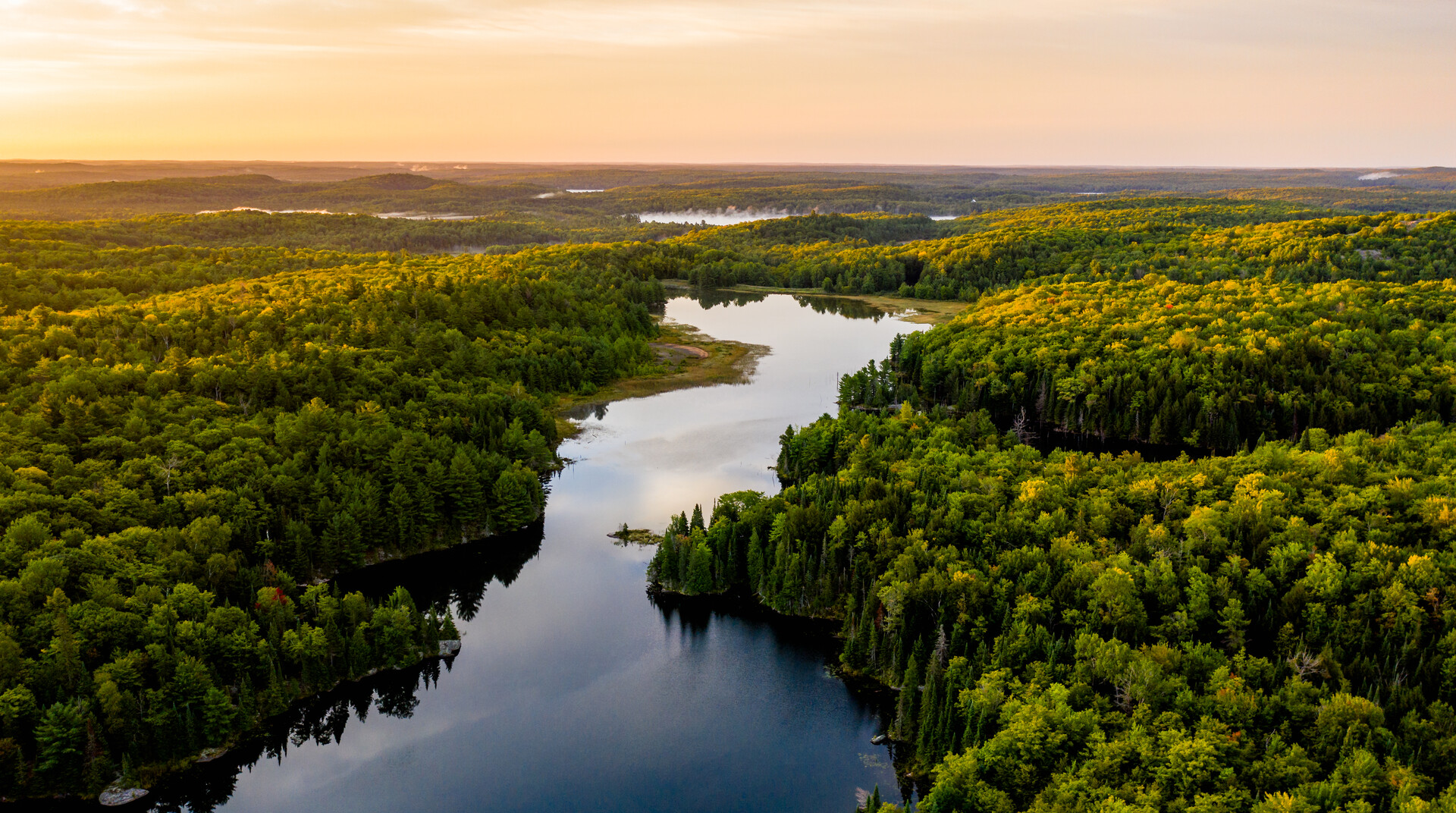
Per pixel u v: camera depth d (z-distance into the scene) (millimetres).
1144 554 111188
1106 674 89688
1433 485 122562
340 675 103875
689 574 123688
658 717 99562
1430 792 73750
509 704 102250
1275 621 100188
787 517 125312
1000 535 115875
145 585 100688
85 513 112938
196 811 87438
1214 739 78125
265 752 94375
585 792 88562
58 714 84688
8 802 83250
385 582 128000
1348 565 105438
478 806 86875
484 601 124125
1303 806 70062
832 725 98000
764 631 116000
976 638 99188
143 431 134625
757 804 86625
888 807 76812
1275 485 125250
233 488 125875
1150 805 71438
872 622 105688
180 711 91188
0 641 86625
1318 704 85750
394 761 93312
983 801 76500
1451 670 88000
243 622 99688
